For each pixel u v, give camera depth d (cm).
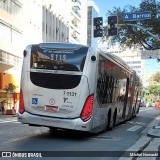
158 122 2658
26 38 4984
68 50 1355
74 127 1321
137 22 3388
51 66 1359
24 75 1391
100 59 1415
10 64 4122
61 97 1338
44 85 1357
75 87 1331
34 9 5284
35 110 1363
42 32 5741
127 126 2230
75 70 1338
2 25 4131
